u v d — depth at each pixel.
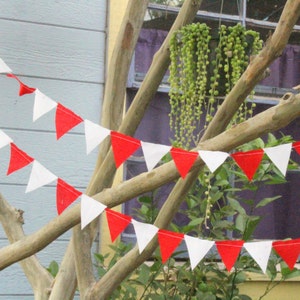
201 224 3.47
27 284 3.56
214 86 2.57
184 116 2.67
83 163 3.63
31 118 3.57
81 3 3.66
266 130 1.95
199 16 3.88
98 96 3.66
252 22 3.96
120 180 3.69
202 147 1.99
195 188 3.34
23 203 3.55
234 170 3.40
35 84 3.57
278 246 1.94
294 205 4.00
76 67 3.64
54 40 3.61
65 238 3.60
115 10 3.70
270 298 3.80
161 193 3.81
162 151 1.97
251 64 2.09
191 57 2.57
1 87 3.53
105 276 2.40
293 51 4.03
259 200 3.96
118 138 2.01
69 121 2.07
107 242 3.62
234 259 1.95
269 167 3.16
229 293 3.40
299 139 4.04
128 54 2.65
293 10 1.98
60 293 2.53
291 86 4.01
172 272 3.54
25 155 2.14
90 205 2.07
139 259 2.34
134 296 3.30
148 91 2.58
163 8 3.84
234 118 2.65
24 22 3.57
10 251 2.26
